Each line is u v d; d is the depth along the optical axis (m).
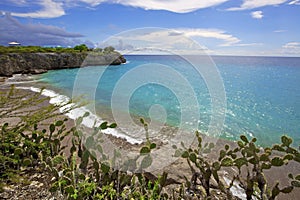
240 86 15.43
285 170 3.51
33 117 2.74
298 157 1.75
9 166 2.61
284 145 1.82
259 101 10.96
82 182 2.05
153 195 1.94
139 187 2.04
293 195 2.75
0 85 13.28
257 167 1.86
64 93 10.39
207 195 2.04
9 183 2.38
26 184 2.35
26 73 19.89
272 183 3.17
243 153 1.95
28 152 2.74
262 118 7.90
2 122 4.06
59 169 2.52
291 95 12.61
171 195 2.12
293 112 8.84
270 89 14.62
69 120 4.99
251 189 1.87
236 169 3.25
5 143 2.55
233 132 6.15
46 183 2.37
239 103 10.41
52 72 20.80
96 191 2.02
